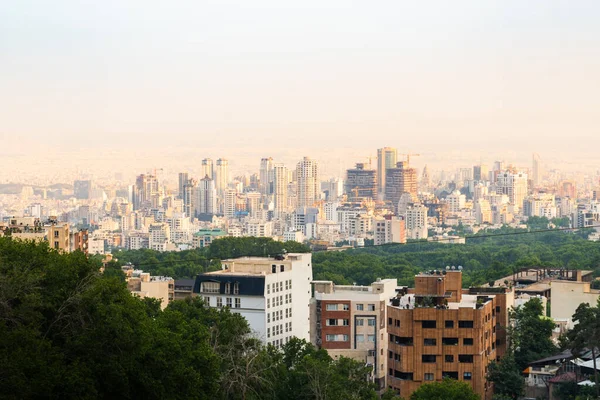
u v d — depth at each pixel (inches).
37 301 7224.4
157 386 7524.6
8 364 6653.5
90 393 6993.1
